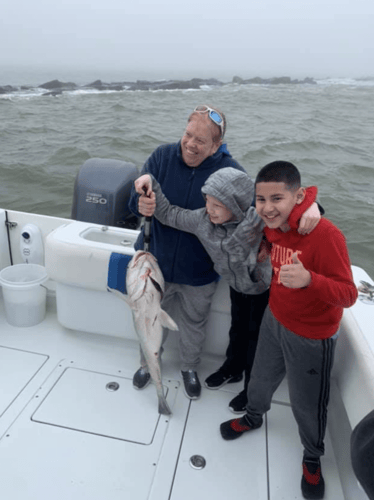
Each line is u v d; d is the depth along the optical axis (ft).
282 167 4.53
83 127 45.70
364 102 99.30
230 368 7.71
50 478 5.78
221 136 6.11
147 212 6.07
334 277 4.53
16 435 6.38
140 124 48.91
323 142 44.70
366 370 5.28
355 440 3.49
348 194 29.19
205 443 6.57
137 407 7.14
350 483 5.87
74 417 6.80
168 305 7.45
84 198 11.03
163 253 6.77
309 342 5.13
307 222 4.55
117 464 6.08
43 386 7.37
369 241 22.57
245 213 5.89
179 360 8.38
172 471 6.07
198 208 6.45
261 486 5.97
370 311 6.36
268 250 5.83
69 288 8.21
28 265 9.28
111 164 11.36
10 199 24.98
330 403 7.16
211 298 7.39
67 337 8.72
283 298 5.19
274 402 7.55
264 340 5.89
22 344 8.39
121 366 8.06
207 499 5.72
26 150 34.47
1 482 5.67
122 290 7.73
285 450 6.58
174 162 6.44
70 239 7.89
